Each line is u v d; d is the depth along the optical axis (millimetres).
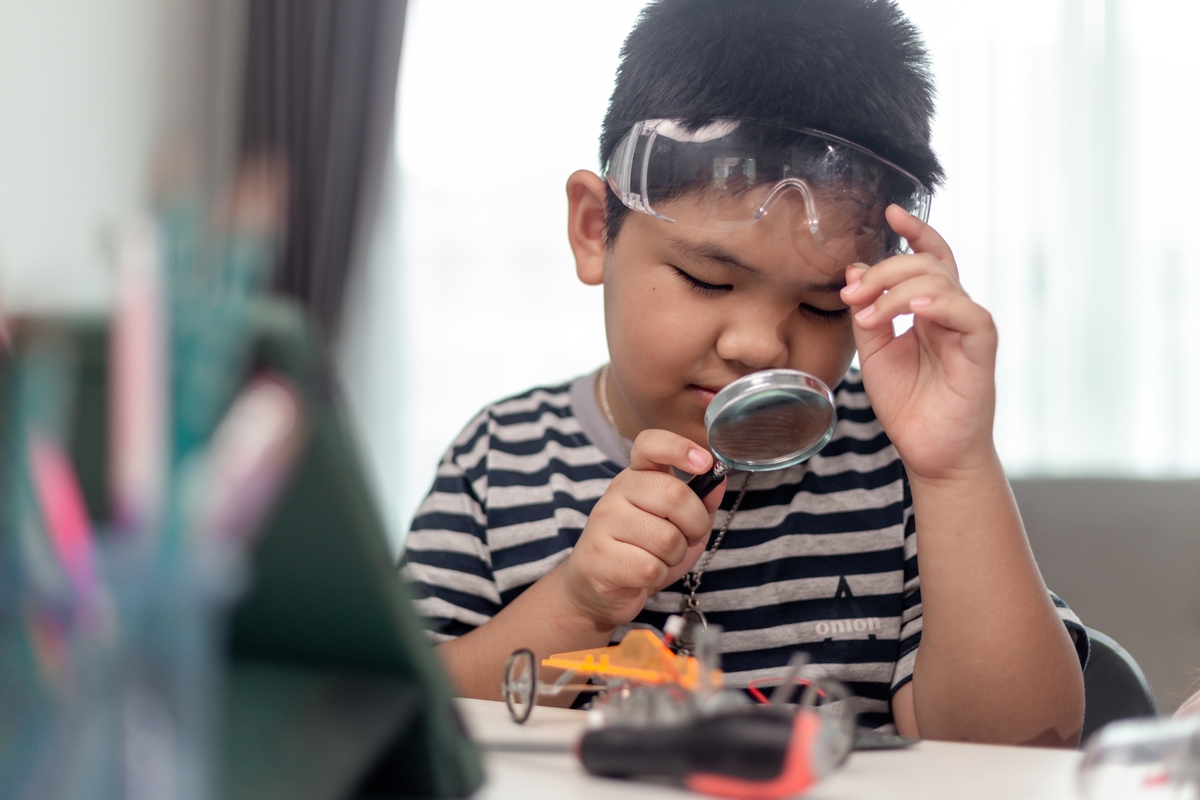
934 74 960
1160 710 1462
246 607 398
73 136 2631
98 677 254
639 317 854
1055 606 889
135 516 249
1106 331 3070
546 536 1028
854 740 513
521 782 431
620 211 899
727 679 948
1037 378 3070
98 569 245
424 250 3289
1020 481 1606
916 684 829
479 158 3279
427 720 399
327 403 363
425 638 407
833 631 973
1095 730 957
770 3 835
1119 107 3057
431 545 1044
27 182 2449
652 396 873
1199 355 3041
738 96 784
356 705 382
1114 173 3059
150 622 254
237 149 3301
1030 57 3082
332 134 3188
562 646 830
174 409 254
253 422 271
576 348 3266
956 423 768
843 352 869
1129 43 3061
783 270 793
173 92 3088
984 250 3090
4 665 259
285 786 328
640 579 772
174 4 3080
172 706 260
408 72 3287
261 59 3260
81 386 333
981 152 3086
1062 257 3086
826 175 783
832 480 1025
